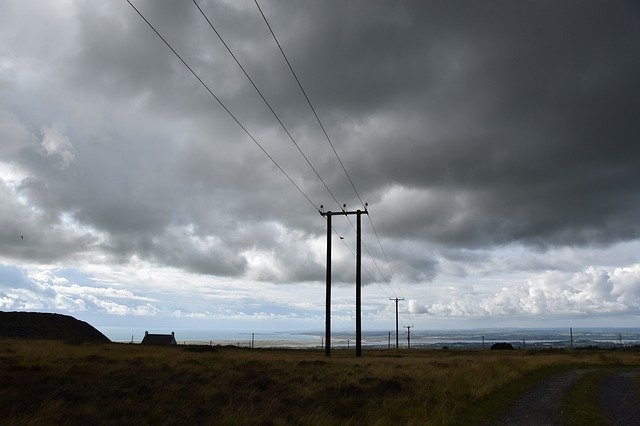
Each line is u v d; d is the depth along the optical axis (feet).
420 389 59.98
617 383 79.00
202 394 52.16
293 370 86.28
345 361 125.80
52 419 37.01
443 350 287.69
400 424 40.93
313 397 53.01
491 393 61.77
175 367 82.48
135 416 40.29
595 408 53.42
